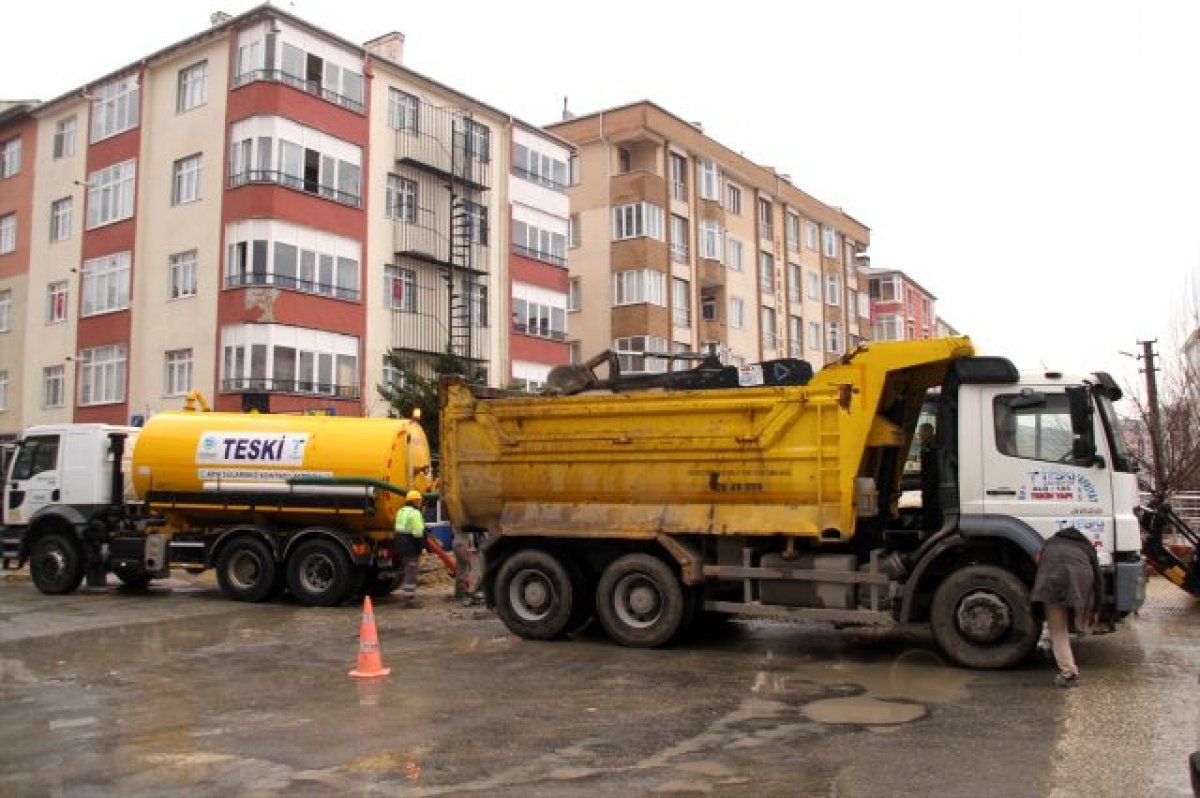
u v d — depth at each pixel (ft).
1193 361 87.40
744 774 19.49
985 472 31.30
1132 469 30.99
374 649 30.19
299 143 90.99
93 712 25.35
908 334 238.48
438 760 20.67
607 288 130.93
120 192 101.60
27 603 49.37
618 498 35.68
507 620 37.50
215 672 30.89
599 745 21.77
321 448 49.03
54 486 53.26
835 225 189.47
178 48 96.27
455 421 38.60
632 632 35.22
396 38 107.24
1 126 118.73
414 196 103.09
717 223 144.97
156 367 94.89
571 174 135.74
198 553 51.03
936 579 32.30
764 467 33.27
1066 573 27.53
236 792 18.61
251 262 87.66
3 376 114.01
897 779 19.06
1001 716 24.20
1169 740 21.72
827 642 36.40
